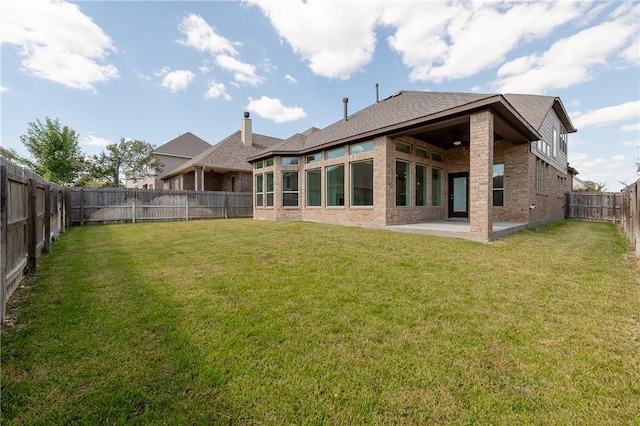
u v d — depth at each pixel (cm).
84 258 571
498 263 530
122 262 540
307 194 1327
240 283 422
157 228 1116
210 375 219
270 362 236
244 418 182
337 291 392
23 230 439
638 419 182
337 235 832
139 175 2605
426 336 278
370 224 1018
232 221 1418
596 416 184
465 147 1208
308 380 216
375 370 228
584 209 1678
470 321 308
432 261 542
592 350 255
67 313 318
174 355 243
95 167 2339
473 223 761
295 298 368
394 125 915
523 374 223
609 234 959
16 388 202
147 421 177
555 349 257
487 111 738
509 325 299
